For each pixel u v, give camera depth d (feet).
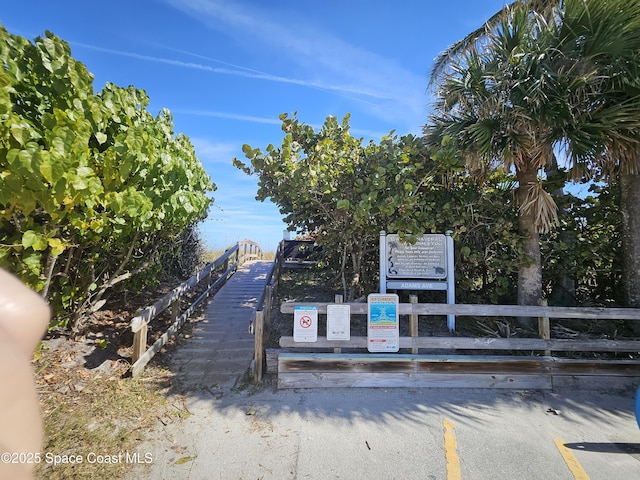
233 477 8.23
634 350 13.53
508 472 8.46
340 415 10.91
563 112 13.65
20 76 9.74
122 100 12.73
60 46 10.35
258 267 40.45
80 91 10.41
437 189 18.83
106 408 10.75
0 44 9.08
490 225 17.48
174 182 13.94
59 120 9.39
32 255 10.61
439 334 16.31
